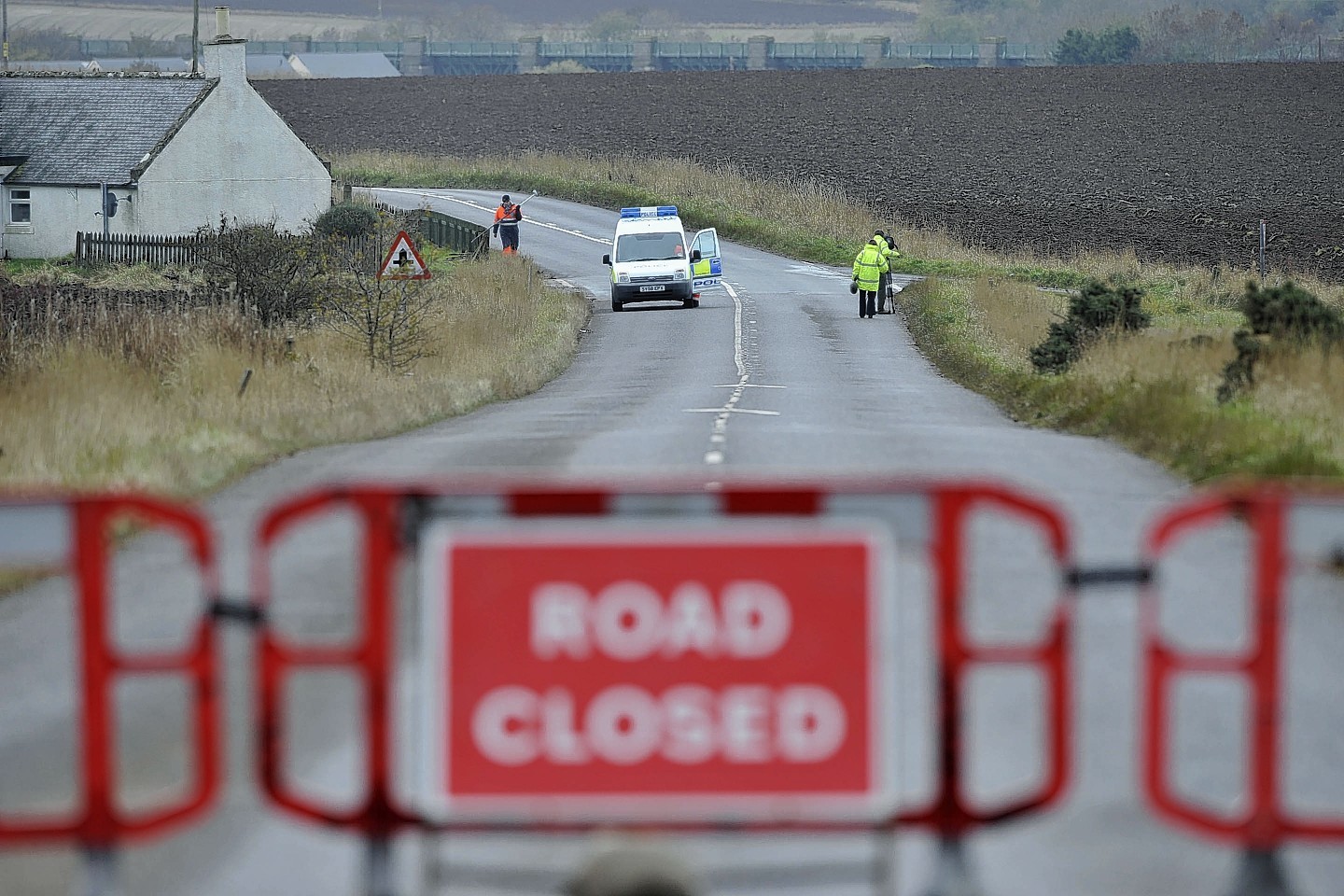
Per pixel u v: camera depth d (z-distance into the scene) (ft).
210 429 232.12
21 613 139.95
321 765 97.50
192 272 553.23
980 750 97.86
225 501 191.21
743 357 411.54
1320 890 79.71
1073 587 73.87
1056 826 87.25
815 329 482.69
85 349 275.80
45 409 222.48
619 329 490.49
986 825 73.41
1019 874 81.35
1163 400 241.96
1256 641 74.38
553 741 73.05
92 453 204.64
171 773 97.60
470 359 357.82
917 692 108.47
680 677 72.79
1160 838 85.66
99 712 74.38
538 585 72.84
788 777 72.95
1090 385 281.13
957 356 394.32
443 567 72.84
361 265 431.43
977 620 127.54
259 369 286.46
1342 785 91.91
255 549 73.41
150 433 224.12
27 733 106.22
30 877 83.82
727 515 72.74
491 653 72.95
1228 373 250.98
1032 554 152.66
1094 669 115.24
